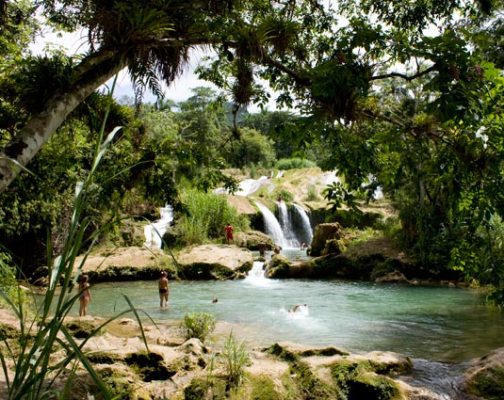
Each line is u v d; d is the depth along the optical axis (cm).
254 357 736
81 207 173
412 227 1936
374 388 629
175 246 2430
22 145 343
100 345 728
